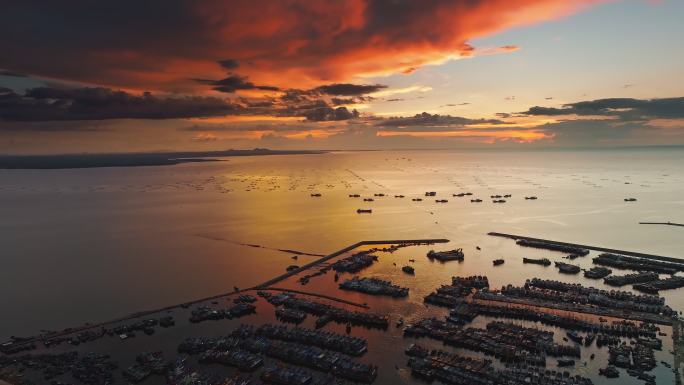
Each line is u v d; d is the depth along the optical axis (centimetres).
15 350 16050
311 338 16225
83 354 15762
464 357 14862
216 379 13862
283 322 17988
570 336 16225
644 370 13912
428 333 16600
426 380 13725
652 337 16138
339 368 14200
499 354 15038
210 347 15925
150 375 14400
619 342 15812
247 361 14725
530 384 13188
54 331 17838
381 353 15288
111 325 18125
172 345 16312
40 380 14088
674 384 13150
